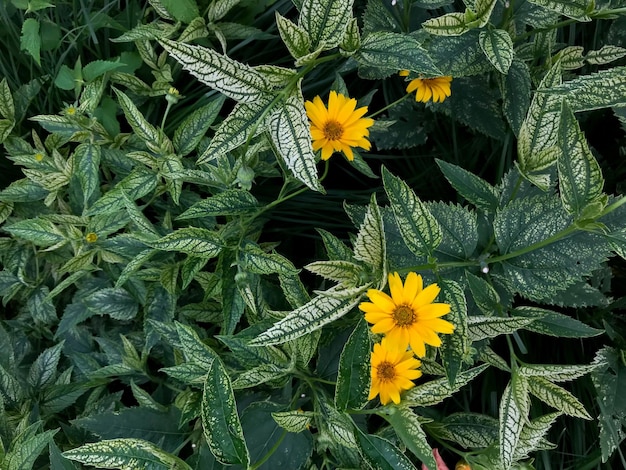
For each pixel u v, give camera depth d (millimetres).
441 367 484
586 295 503
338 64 655
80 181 561
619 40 634
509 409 440
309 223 644
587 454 591
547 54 588
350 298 421
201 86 650
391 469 415
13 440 465
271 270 478
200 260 501
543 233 476
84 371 578
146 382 611
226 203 486
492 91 595
